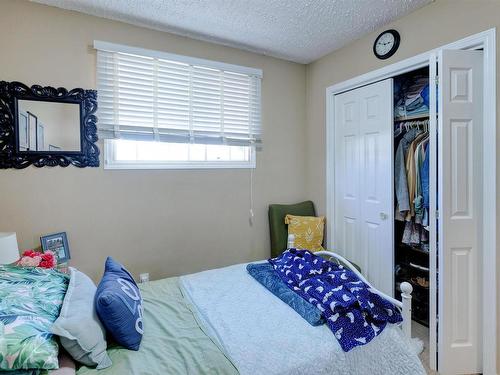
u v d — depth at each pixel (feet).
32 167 6.36
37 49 6.34
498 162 5.46
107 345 3.78
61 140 6.61
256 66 9.16
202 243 8.44
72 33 6.66
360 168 8.55
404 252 8.64
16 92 6.17
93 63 6.88
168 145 8.08
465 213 5.74
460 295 5.75
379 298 4.50
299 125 10.14
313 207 10.07
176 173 8.02
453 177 5.69
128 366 3.38
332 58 9.16
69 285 4.22
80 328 3.34
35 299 3.59
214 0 6.34
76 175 6.80
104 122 7.05
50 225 6.57
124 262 7.39
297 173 10.13
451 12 6.07
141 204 7.57
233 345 3.77
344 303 4.26
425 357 6.36
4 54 6.08
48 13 6.43
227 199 8.82
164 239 7.89
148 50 7.44
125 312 3.78
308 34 7.93
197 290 5.57
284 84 9.75
